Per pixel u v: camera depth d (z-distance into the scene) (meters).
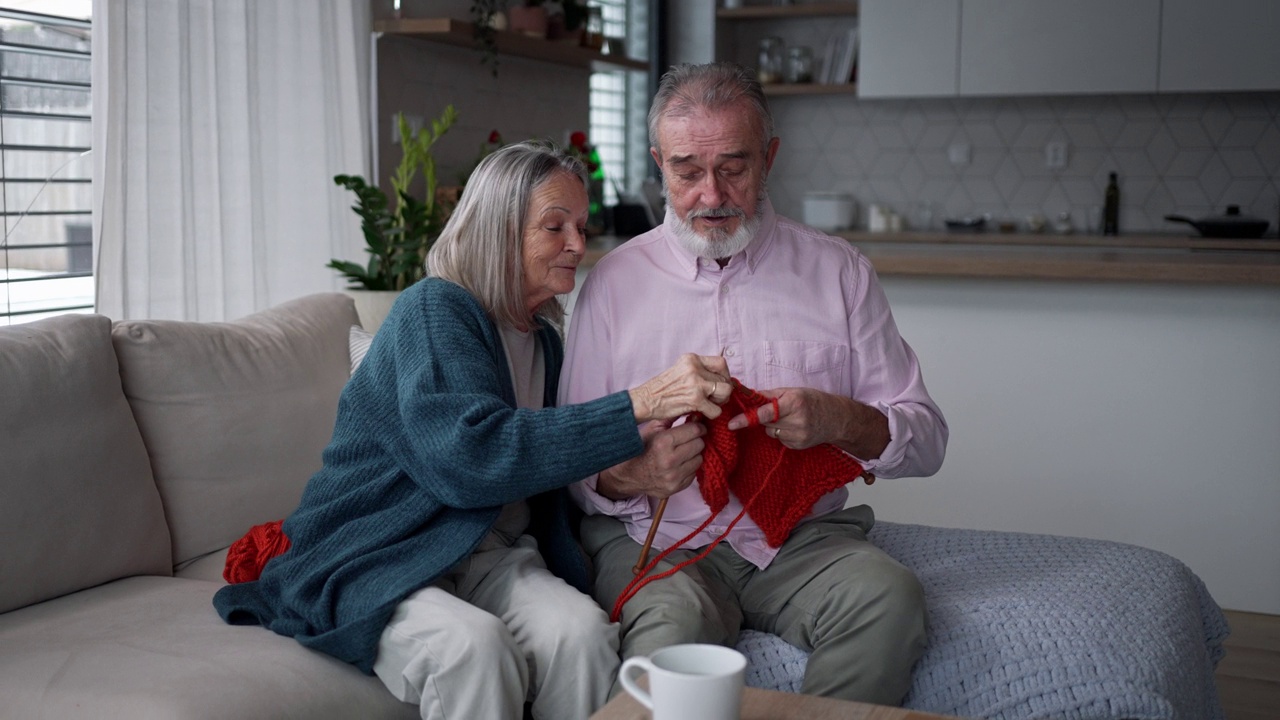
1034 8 4.54
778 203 5.56
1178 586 1.84
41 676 1.48
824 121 5.43
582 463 1.55
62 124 2.54
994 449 3.10
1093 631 1.59
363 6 3.26
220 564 1.99
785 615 1.68
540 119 4.57
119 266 2.52
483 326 1.72
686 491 1.81
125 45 2.49
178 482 2.02
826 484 1.69
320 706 1.48
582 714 1.56
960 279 3.06
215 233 2.77
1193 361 2.89
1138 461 2.97
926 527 2.09
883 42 4.76
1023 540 1.99
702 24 5.37
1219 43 4.33
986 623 1.62
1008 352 3.05
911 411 1.77
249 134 2.85
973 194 5.21
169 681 1.44
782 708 1.15
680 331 1.85
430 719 1.54
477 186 1.76
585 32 4.28
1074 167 5.04
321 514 1.68
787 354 1.83
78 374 1.86
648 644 1.55
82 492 1.82
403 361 1.67
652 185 4.62
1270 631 2.84
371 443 1.71
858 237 4.91
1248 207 4.80
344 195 3.22
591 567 1.86
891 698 1.54
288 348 2.25
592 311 1.90
